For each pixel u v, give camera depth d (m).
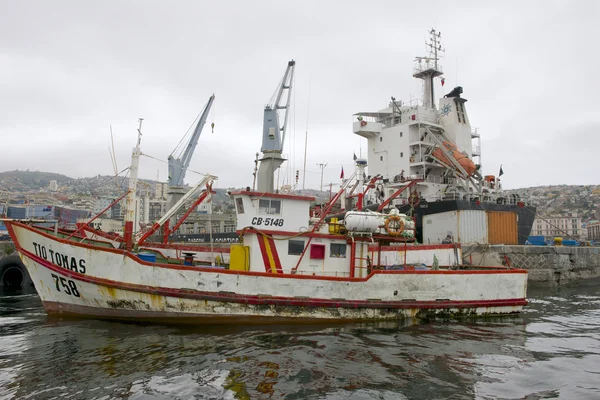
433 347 12.34
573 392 8.99
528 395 8.80
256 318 14.42
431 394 8.79
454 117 41.78
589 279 34.94
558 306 21.22
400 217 16.81
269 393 8.66
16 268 30.50
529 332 14.68
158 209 69.44
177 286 13.96
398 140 41.53
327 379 9.50
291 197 16.27
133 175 15.59
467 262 31.39
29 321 14.34
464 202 32.72
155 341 12.10
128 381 9.12
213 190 19.02
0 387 8.73
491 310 17.25
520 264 32.06
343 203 23.12
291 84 37.84
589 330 15.15
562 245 37.47
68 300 14.45
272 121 37.03
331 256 16.69
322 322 14.96
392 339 13.11
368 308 15.44
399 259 26.77
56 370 9.71
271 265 15.98
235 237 41.47
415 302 16.05
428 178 39.38
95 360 10.41
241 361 10.56
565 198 197.75
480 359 11.30
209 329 13.55
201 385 8.97
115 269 13.89
